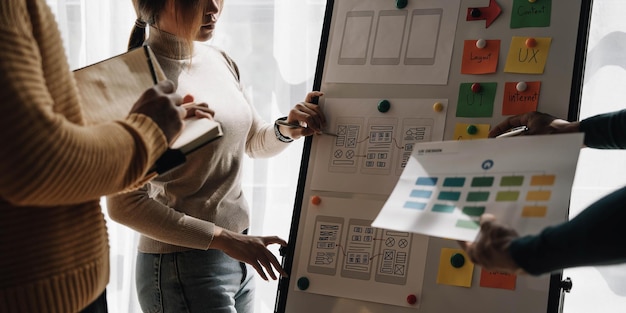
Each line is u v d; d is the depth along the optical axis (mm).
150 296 1581
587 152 1969
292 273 1589
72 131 860
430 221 1046
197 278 1541
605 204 913
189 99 1247
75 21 2219
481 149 1088
